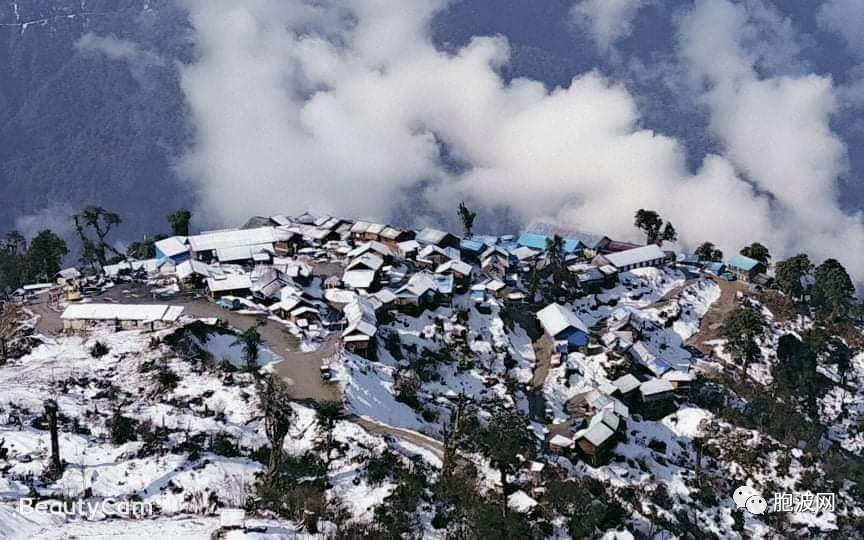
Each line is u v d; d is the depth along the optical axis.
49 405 72.44
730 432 105.75
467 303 129.38
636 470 95.00
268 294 119.38
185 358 98.00
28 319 111.94
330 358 102.38
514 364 119.19
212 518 62.78
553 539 72.38
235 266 138.25
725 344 132.50
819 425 115.12
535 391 114.25
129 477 69.19
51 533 57.97
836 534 90.00
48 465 68.94
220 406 88.75
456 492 74.75
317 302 121.06
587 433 95.69
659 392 111.38
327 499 70.38
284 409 77.56
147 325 105.19
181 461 72.44
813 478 98.75
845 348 135.62
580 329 123.31
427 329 119.44
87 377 93.38
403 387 100.62
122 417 81.25
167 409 85.44
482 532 68.44
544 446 97.19
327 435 82.19
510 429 88.06
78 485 66.44
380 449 80.88
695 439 105.25
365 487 73.69
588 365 120.19
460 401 97.88
